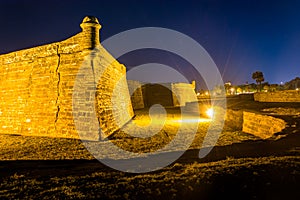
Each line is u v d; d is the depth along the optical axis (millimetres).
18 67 15656
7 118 15172
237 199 4199
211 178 4887
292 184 4555
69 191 4621
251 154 7434
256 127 15570
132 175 5754
